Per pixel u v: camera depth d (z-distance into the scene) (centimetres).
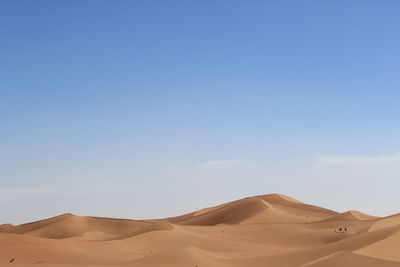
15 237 11681
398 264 7075
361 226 17438
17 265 8494
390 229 9769
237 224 19638
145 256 10588
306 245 15450
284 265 9050
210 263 9169
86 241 13512
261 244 15450
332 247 9706
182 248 9944
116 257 11050
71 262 10056
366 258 7319
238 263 9425
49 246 11156
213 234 16562
